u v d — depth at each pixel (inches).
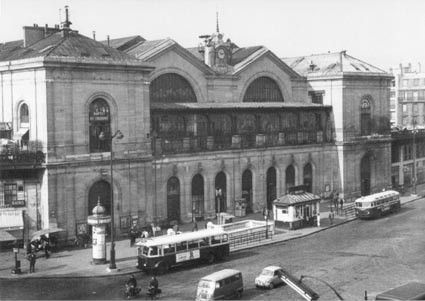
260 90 2573.8
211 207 2199.8
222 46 2426.2
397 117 4539.9
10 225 1747.0
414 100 4463.6
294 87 2691.9
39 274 1498.5
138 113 1945.1
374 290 1354.6
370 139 2719.0
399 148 3046.3
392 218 2274.9
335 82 2610.7
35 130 1775.3
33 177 1770.4
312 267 1563.7
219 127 2292.1
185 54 2266.2
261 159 2353.6
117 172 1897.1
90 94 1828.2
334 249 1771.7
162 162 2043.6
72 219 1801.2
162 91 2231.8
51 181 1750.7
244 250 1777.8
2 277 1470.2
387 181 2842.0
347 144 2618.1
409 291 1067.3
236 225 1968.5
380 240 1884.8
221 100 2401.6
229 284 1288.1
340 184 2630.4
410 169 3154.5
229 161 2247.8
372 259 1640.0
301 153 2508.6
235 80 2445.9
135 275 1508.4
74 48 1849.2
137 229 1882.4
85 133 1823.3
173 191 2098.9
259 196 2354.8
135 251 1733.5
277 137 2413.9
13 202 1756.9
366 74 2679.6
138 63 1919.3
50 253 1705.2
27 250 1685.5
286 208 2064.5
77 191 1807.3
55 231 1681.8
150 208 1989.4
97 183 1865.2
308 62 2883.9
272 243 1857.8
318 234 2014.0
